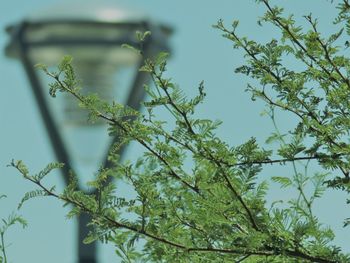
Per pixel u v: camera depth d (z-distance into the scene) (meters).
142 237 14.70
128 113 14.66
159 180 14.92
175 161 14.73
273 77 15.38
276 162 14.62
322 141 14.66
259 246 14.27
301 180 14.87
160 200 14.87
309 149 14.59
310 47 15.19
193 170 15.03
